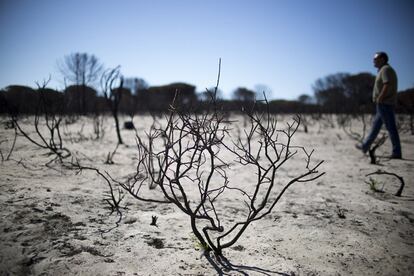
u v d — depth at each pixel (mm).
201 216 1589
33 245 1587
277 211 2471
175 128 1569
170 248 1705
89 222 1969
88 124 10703
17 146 4742
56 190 2586
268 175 3848
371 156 4555
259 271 1516
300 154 5535
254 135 8312
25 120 9188
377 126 4938
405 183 3438
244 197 2873
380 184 3416
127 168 3867
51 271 1377
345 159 5020
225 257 1649
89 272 1396
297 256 1706
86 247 1613
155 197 2715
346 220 2301
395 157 4867
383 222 2283
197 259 1604
